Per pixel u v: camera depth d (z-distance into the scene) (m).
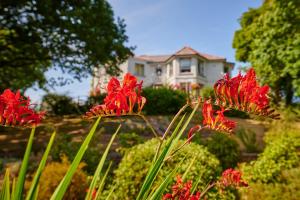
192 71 37.16
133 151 6.03
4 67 22.36
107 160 9.39
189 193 2.22
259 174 6.89
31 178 6.97
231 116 18.88
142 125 14.80
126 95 1.72
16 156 11.47
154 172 1.69
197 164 5.30
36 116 1.63
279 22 12.09
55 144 10.62
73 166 1.52
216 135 9.73
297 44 11.27
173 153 1.81
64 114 22.73
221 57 40.19
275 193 5.95
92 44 18.91
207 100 1.86
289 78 14.79
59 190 1.50
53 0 18.42
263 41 12.88
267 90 1.75
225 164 9.12
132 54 22.00
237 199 6.05
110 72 21.62
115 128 14.27
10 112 1.59
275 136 9.90
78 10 18.41
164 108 18.44
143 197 1.67
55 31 18.92
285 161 7.12
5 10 18.00
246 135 11.15
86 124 16.27
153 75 40.94
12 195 1.60
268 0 19.11
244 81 1.77
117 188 5.67
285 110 14.30
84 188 6.07
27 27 18.84
